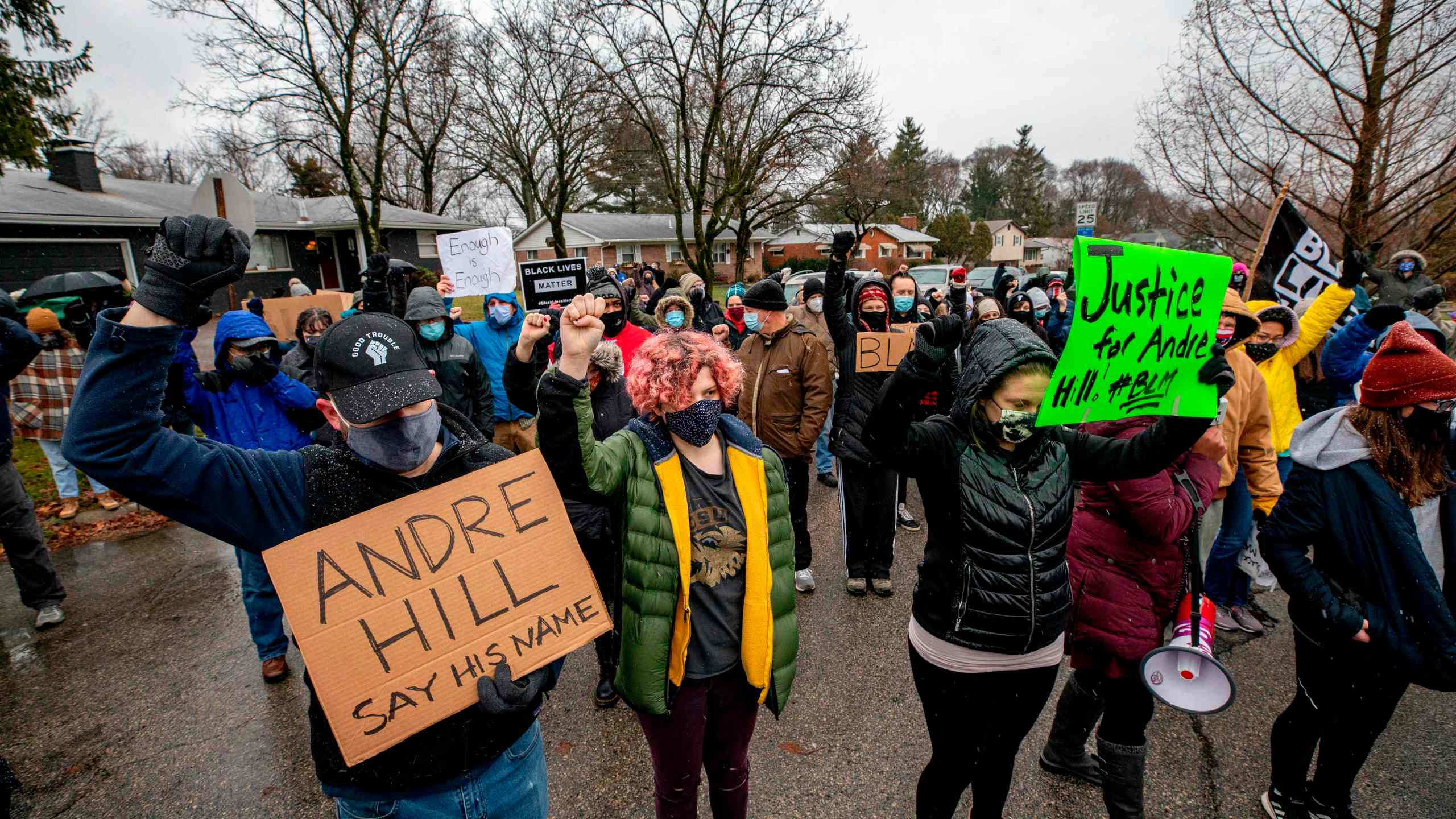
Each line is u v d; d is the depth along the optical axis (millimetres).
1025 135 71125
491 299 4797
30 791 2768
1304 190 7047
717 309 7297
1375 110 6262
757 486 2021
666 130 22172
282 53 17688
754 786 2699
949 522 2002
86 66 9562
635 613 1911
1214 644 3684
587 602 1669
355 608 1438
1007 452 1985
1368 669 2121
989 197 75250
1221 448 2252
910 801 2605
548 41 21359
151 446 1246
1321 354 4102
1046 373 1862
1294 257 5355
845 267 4078
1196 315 1813
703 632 1974
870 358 3979
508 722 1571
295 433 3557
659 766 2037
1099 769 2641
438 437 1610
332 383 1384
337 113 18781
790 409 4191
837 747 2910
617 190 40281
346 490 1466
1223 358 1866
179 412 3299
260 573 3316
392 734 1425
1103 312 1674
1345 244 6578
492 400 4457
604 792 2676
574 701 3270
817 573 4664
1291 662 3488
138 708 3287
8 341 3713
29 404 5473
